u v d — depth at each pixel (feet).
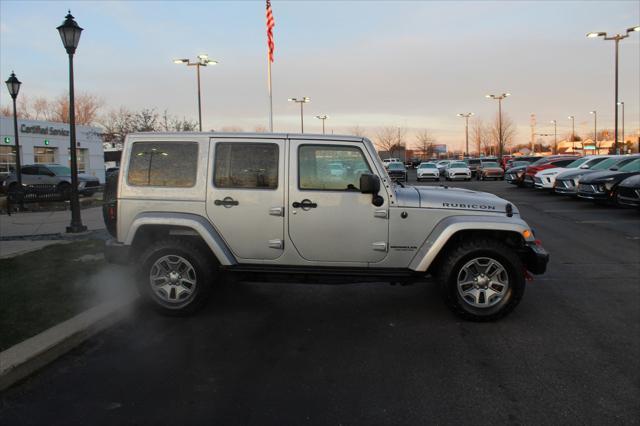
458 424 10.64
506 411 11.15
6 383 12.40
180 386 12.41
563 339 15.47
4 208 56.13
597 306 18.86
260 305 19.13
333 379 12.77
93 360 14.02
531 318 17.46
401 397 11.82
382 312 18.25
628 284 22.04
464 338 15.60
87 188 76.74
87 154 134.00
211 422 10.72
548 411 11.14
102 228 38.37
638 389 12.16
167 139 17.43
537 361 13.83
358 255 16.94
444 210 16.83
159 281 17.43
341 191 16.85
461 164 128.67
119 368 13.47
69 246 29.19
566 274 23.93
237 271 17.17
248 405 11.45
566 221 42.50
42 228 38.70
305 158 17.03
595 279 22.95
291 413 11.09
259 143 17.11
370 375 13.00
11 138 108.27
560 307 18.74
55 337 14.51
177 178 17.34
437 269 17.63
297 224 16.92
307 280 17.37
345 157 16.98
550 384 12.44
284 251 17.07
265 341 15.40
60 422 10.78
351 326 16.76
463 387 12.30
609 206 53.01
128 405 11.48
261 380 12.73
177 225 17.10
